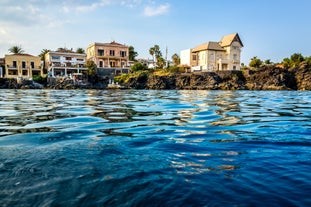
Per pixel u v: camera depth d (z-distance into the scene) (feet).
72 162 10.53
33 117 23.85
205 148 12.96
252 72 173.78
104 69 192.03
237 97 63.52
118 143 13.82
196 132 17.02
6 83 157.69
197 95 75.15
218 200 7.47
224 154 11.94
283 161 10.94
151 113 27.35
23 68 181.16
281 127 19.06
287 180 8.93
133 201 7.41
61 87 156.56
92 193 7.84
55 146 13.03
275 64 195.11
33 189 8.04
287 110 31.50
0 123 20.26
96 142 13.97
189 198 7.58
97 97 61.16
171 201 7.41
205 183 8.61
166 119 22.90
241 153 12.12
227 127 18.95
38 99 51.93
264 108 33.99
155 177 9.08
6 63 177.88
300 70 169.48
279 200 7.48
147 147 13.05
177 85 170.91
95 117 24.04
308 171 9.77
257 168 10.07
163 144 13.69
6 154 11.53
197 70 188.65
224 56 201.46
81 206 7.11
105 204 7.23
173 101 46.68
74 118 23.27
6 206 7.05
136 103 41.63
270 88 160.45
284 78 166.20
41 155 11.43
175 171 9.68
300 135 16.11
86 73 175.11
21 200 7.36
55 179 8.80
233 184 8.56
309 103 43.73
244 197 7.66
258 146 13.41
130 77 171.53
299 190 8.15
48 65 192.75
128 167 10.04
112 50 204.33
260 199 7.54
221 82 170.91
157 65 223.51
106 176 9.11
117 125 19.57
